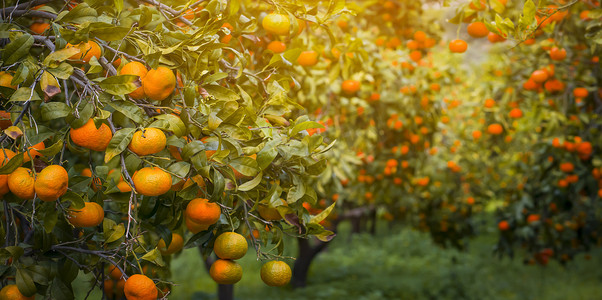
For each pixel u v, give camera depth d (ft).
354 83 11.92
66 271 5.79
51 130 4.92
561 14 9.98
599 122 13.89
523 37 7.45
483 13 8.72
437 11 14.94
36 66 4.67
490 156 24.72
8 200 5.08
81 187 5.31
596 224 21.50
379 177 19.63
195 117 5.22
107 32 4.96
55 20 4.92
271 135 5.30
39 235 5.48
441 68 17.33
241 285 31.76
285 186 5.93
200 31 5.27
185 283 33.91
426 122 17.78
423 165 20.81
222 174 5.25
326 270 37.14
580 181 15.15
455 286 32.32
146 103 5.28
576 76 13.56
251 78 6.41
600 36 8.16
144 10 5.09
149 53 5.05
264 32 7.69
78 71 4.80
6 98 5.08
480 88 19.30
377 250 46.37
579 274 36.09
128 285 5.04
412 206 28.04
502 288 33.14
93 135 4.71
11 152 4.87
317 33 10.66
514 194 20.30
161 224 6.31
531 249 21.91
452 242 29.22
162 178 4.80
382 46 14.93
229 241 5.38
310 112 13.05
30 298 5.38
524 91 16.12
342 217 29.78
